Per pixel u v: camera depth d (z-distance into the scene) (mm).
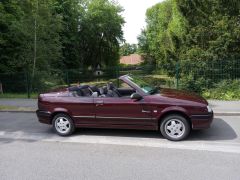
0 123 10086
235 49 14258
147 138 7570
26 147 7168
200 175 5102
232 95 13078
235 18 14531
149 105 7305
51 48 22219
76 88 8352
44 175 5312
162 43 30156
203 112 7051
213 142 7051
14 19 21797
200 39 15109
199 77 14078
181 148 6660
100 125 7805
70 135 8133
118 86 8320
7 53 22562
